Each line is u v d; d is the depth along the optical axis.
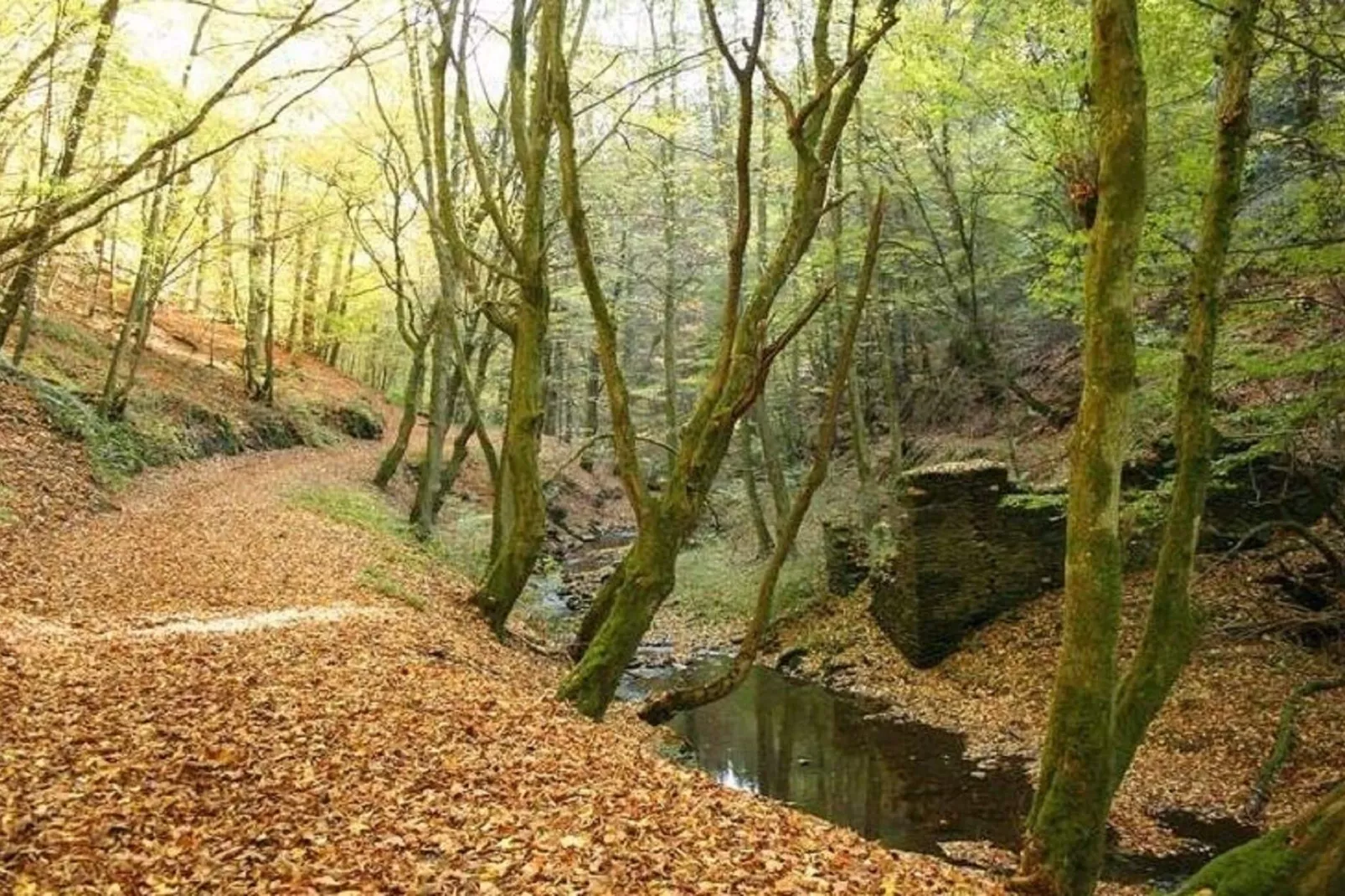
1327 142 10.41
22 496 15.98
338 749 7.39
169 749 7.05
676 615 23.97
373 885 5.29
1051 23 13.42
